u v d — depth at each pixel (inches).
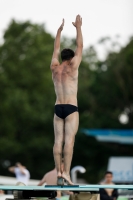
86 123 4603.8
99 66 4753.9
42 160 4542.3
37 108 4549.7
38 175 4547.2
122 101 4665.4
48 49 4699.8
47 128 4601.4
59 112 1168.8
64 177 1153.4
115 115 4682.6
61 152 1166.3
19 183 1407.5
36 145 4483.3
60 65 1193.4
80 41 1193.4
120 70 4559.5
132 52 4456.2
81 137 4559.5
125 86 4584.2
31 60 4591.5
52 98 4621.1
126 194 1980.8
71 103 1168.8
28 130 4581.7
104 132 3201.3
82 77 4904.0
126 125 4640.8
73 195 1213.1
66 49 1206.9
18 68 4586.6
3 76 4539.9
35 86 4628.4
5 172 4569.4
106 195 1576.0
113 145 4562.0
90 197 1200.8
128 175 2556.6
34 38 4704.7
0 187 1103.0
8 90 4525.1
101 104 4694.9
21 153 4500.5
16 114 4505.4
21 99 4443.9
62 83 1176.2
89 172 4682.6
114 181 2551.7
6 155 4466.0
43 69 4616.1
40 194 1177.4
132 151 4564.5
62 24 1221.7
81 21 1203.2
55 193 1181.7
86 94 4704.7
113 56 4606.3
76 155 4650.6
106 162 4616.1
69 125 1160.8
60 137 1170.0
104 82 4650.6
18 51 4665.4
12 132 4522.6
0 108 4500.5
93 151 4606.3
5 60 4623.5
